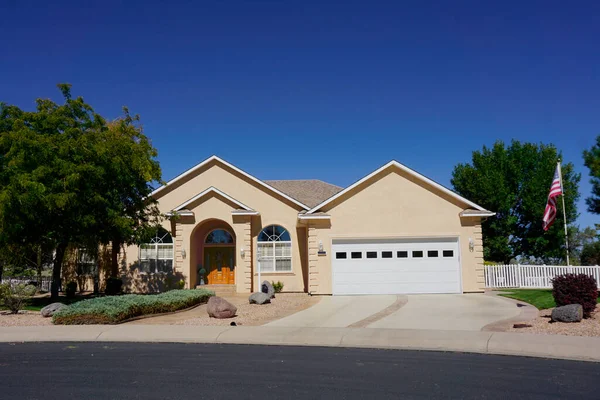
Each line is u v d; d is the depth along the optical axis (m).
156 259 26.14
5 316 16.80
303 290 25.62
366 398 7.43
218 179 26.86
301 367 9.51
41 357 10.59
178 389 7.96
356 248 22.67
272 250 26.06
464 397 7.45
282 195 26.25
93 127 21.72
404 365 9.65
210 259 26.80
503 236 34.91
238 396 7.57
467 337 12.03
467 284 22.22
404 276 22.41
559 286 14.11
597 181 20.81
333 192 31.97
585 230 42.53
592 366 9.49
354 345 11.80
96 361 10.14
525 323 13.84
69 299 23.19
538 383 8.23
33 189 17.52
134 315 16.22
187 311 18.23
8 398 7.51
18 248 21.38
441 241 22.56
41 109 20.52
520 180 35.19
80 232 20.44
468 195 36.16
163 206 26.88
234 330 13.54
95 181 19.84
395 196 22.80
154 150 23.03
